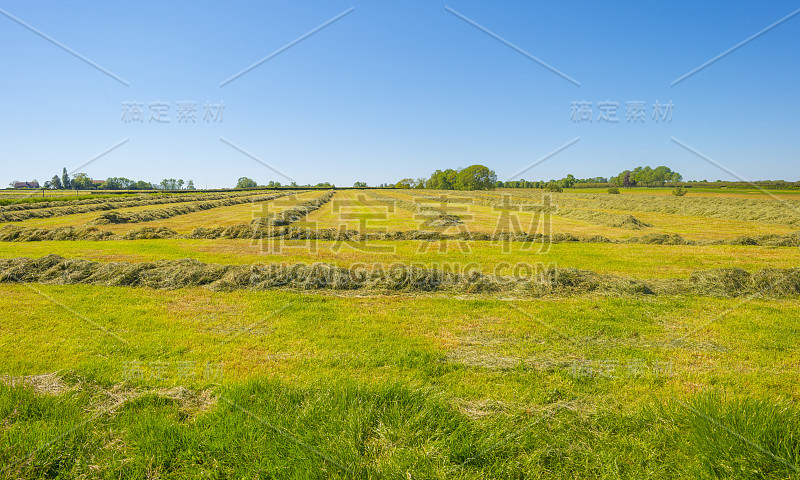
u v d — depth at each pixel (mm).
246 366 5258
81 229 18094
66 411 3967
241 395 4207
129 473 3260
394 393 4203
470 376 5031
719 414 3742
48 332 6383
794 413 3742
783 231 20906
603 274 10320
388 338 6305
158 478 3242
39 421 3770
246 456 3428
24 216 24422
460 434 3678
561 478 3268
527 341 6270
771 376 5105
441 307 7953
